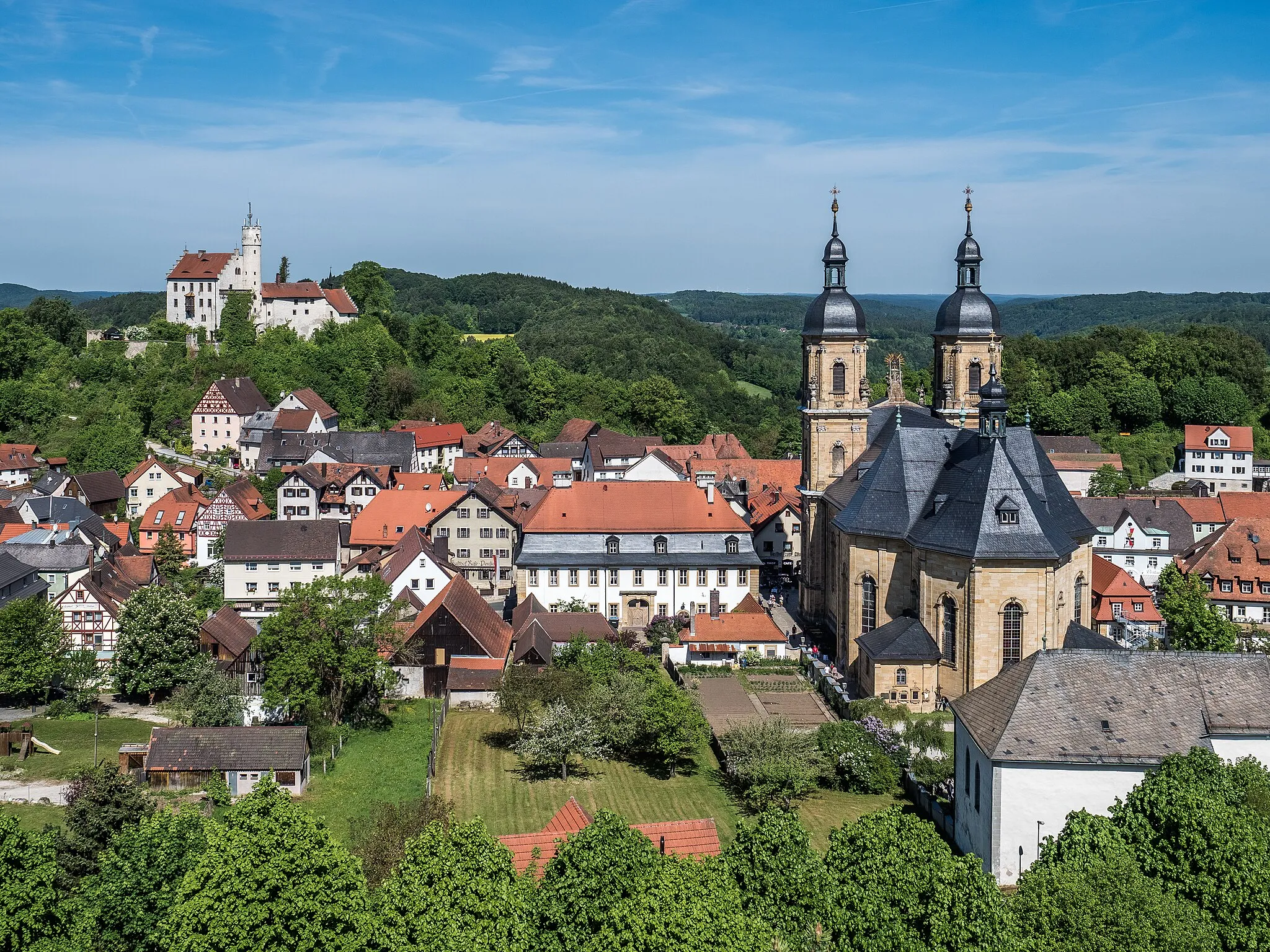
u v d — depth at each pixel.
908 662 97.62
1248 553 139.75
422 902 52.12
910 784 85.62
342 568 150.62
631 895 52.09
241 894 51.22
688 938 49.09
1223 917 52.91
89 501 183.12
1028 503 94.81
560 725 90.56
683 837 65.19
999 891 54.06
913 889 54.66
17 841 56.41
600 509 133.25
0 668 108.12
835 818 81.94
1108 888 51.34
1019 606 93.44
